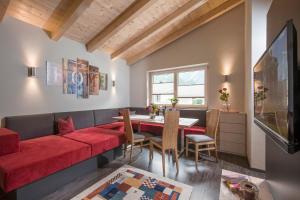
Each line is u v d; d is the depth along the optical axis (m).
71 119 3.46
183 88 4.75
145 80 5.35
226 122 3.43
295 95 0.95
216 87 4.06
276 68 1.21
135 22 3.76
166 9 3.55
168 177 2.41
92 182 2.27
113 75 5.00
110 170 2.63
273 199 1.59
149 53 5.07
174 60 4.72
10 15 2.73
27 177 1.78
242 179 1.69
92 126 4.07
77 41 3.90
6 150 2.07
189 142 3.10
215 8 3.82
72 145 2.47
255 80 2.06
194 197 1.95
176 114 2.58
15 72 2.80
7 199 1.86
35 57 3.08
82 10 2.73
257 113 1.93
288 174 1.26
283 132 1.06
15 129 2.70
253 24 2.63
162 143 2.53
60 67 3.53
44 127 3.09
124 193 2.02
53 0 2.64
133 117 3.63
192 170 2.64
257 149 2.63
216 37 4.05
